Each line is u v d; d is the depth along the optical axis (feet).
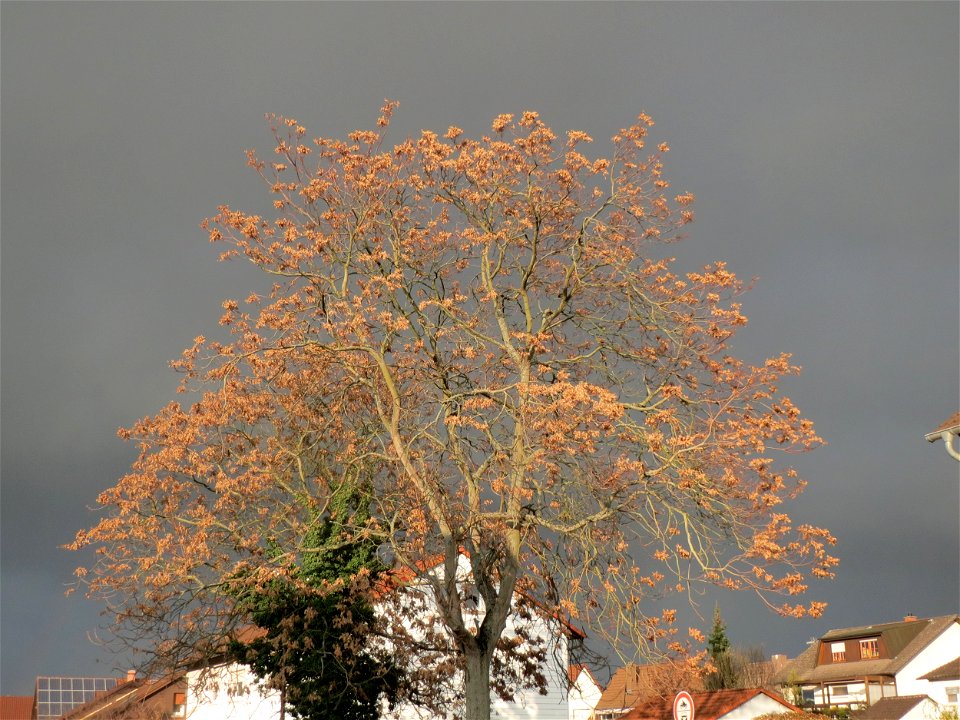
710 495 70.03
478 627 90.94
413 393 89.92
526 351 82.28
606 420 71.77
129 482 92.07
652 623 72.43
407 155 88.28
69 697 202.18
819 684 250.78
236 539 93.71
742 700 136.98
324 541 99.55
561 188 85.20
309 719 104.94
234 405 94.84
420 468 83.76
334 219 86.99
